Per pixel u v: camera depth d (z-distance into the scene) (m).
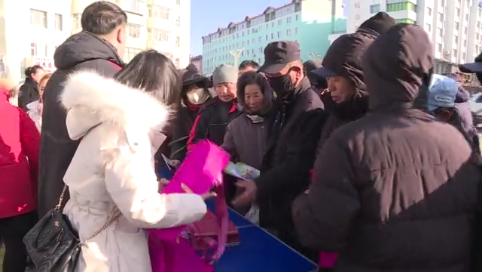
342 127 1.27
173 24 32.66
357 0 42.03
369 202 1.19
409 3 39.66
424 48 1.22
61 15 24.75
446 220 1.20
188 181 1.44
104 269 1.30
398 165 1.17
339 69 1.67
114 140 1.25
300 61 2.37
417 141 1.18
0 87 2.41
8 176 2.36
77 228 1.35
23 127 2.45
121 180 1.22
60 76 1.86
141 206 1.23
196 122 3.28
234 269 1.55
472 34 49.09
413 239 1.17
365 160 1.17
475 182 1.24
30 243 1.40
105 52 1.91
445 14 44.62
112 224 1.34
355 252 1.25
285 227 2.13
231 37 86.25
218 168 1.52
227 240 1.74
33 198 2.49
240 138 2.57
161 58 1.44
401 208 1.17
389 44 1.23
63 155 1.77
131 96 1.27
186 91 3.46
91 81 1.29
